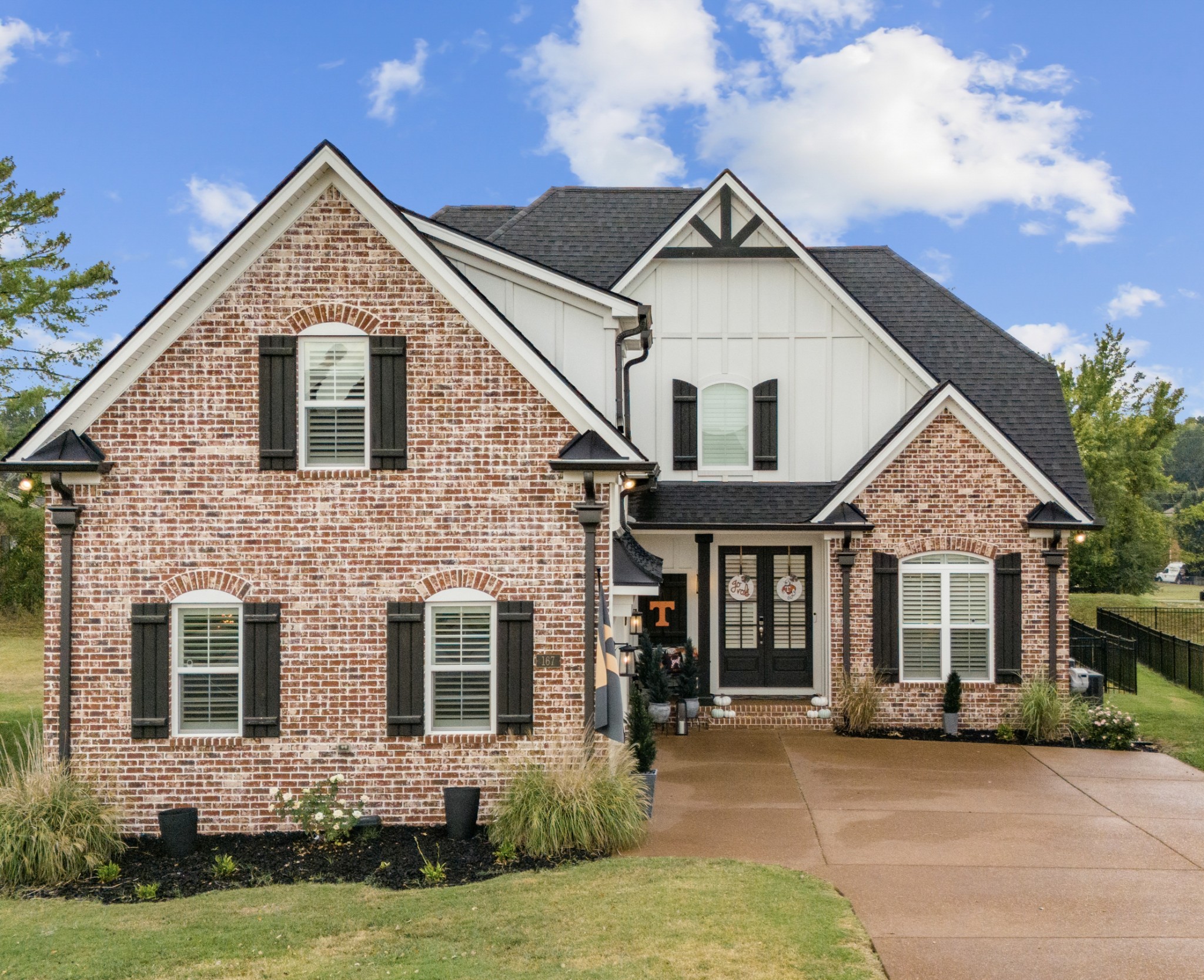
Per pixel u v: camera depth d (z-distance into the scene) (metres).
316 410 12.21
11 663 26.78
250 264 12.07
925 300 20.41
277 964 8.03
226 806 11.89
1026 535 16.81
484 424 12.09
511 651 11.98
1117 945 8.41
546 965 7.86
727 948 8.15
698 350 18.17
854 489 16.83
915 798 13.05
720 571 18.30
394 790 11.95
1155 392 43.16
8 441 26.56
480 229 20.80
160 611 11.88
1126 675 21.03
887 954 8.18
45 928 8.92
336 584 12.00
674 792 13.32
